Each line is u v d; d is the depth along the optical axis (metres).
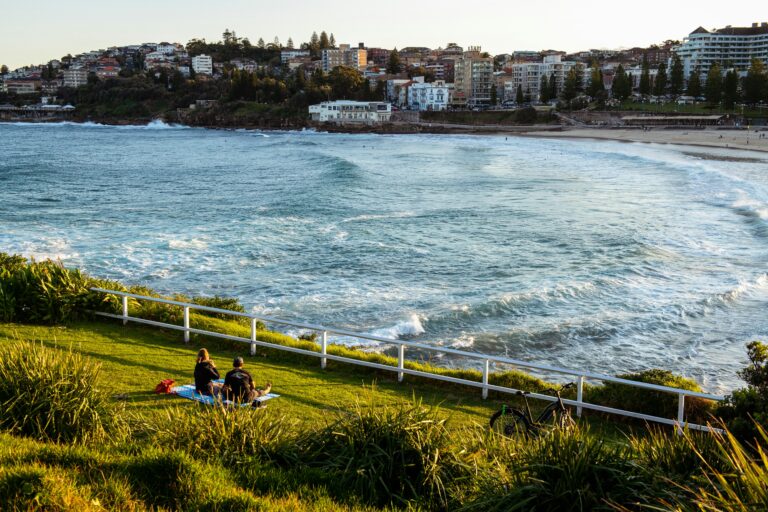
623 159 100.88
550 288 29.02
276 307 26.44
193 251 36.66
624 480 6.56
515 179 76.31
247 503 6.44
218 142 157.00
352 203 56.16
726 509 4.96
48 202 56.41
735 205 52.41
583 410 12.30
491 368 20.44
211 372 11.19
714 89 174.88
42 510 5.87
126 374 12.42
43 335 14.84
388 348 22.05
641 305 27.06
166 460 7.02
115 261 34.16
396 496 7.21
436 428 7.99
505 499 6.58
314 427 8.78
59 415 8.53
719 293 28.20
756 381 9.53
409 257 35.78
